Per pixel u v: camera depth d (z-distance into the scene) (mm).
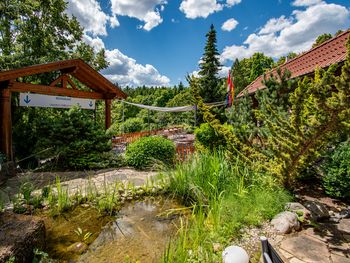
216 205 3400
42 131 7445
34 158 7984
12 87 7105
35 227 2727
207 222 3229
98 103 17891
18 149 8180
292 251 2605
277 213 3396
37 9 13859
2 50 13359
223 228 3041
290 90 5293
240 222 3193
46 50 13766
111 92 10641
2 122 6777
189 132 21266
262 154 4379
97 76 9641
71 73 9188
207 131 6211
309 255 2523
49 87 8320
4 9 11891
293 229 3049
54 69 7945
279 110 4992
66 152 7098
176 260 2365
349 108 2648
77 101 9375
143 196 4820
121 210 4207
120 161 7727
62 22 15117
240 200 3605
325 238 2865
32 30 13672
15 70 6734
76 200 4449
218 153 5148
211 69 23828
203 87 22875
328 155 4066
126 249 2963
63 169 7172
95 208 4246
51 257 2789
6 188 5230
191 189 4445
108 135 8305
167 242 3098
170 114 33906
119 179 5953
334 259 2447
